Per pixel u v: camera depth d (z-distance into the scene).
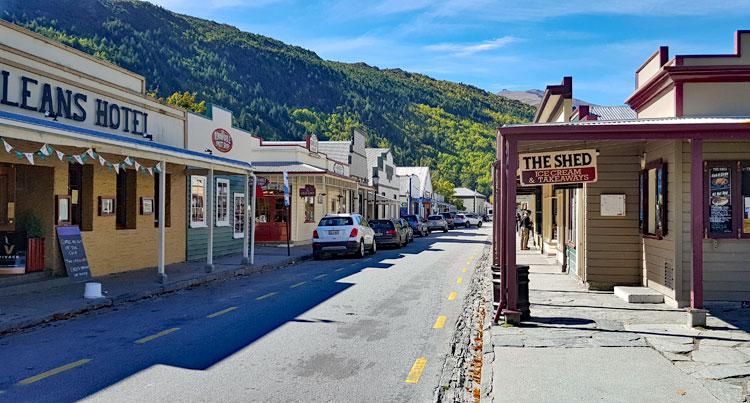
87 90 14.34
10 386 6.15
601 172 12.95
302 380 6.42
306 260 22.33
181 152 14.10
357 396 5.89
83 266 13.80
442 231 51.47
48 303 10.91
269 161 31.95
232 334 8.72
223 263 18.91
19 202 13.41
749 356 7.26
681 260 10.64
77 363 7.06
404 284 14.59
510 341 8.08
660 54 12.20
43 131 9.77
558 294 12.38
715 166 10.62
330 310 10.81
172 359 7.26
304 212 31.06
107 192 15.35
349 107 171.25
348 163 43.31
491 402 5.59
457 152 171.25
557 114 18.97
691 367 6.80
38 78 12.73
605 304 11.09
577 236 14.52
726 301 10.57
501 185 9.85
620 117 25.38
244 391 6.01
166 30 158.38
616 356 7.28
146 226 17.14
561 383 6.18
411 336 8.62
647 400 5.64
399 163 131.62
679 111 11.26
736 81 11.14
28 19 117.56
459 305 11.40
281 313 10.48
